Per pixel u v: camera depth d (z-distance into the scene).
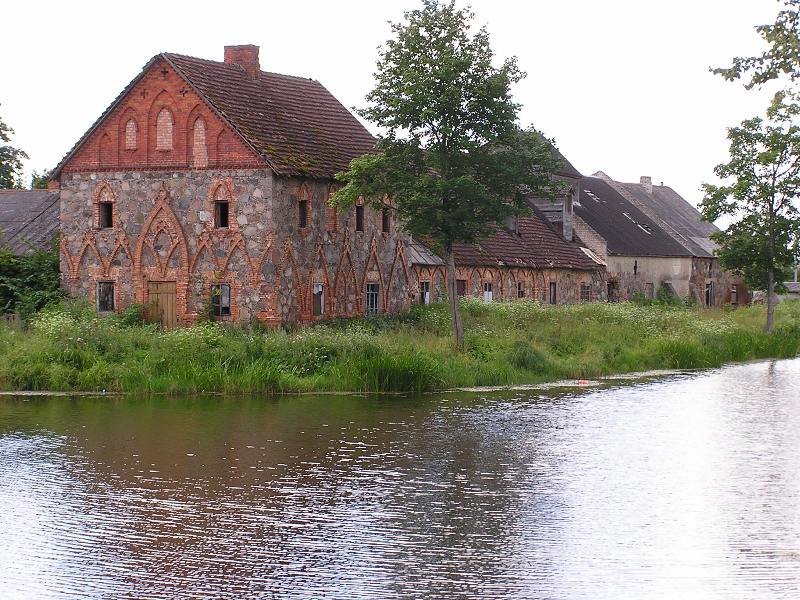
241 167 40.00
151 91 41.09
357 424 26.33
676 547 15.67
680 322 50.28
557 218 69.56
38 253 44.12
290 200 40.78
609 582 14.11
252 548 15.55
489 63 37.66
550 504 18.19
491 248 58.16
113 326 37.06
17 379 32.53
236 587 13.91
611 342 43.16
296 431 25.23
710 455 22.64
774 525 16.91
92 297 42.03
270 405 29.58
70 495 18.70
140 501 18.25
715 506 18.12
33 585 13.98
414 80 37.09
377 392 32.59
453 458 22.12
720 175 57.41
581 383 35.91
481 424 26.52
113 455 22.22
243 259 40.00
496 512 17.61
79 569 14.62
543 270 62.22
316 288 42.41
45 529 16.53
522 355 37.25
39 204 50.91
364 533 16.33
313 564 14.80
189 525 16.77
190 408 28.92
